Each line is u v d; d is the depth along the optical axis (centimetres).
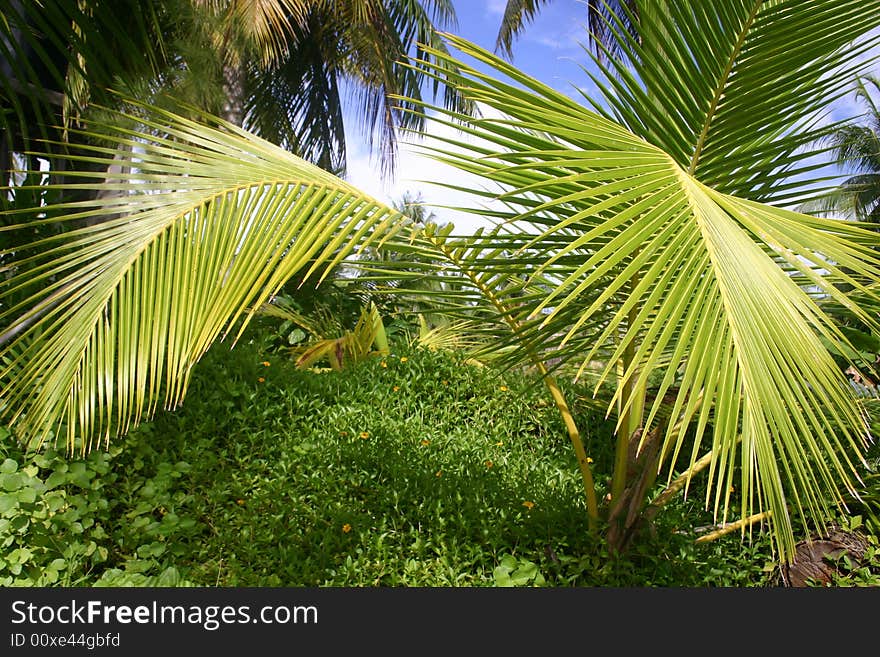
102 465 277
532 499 326
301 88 1040
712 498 363
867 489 323
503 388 473
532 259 228
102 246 209
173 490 307
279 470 335
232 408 378
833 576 301
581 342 264
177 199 220
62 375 193
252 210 218
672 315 129
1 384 212
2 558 235
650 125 223
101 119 280
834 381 129
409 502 317
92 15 205
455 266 238
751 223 145
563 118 163
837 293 136
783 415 125
